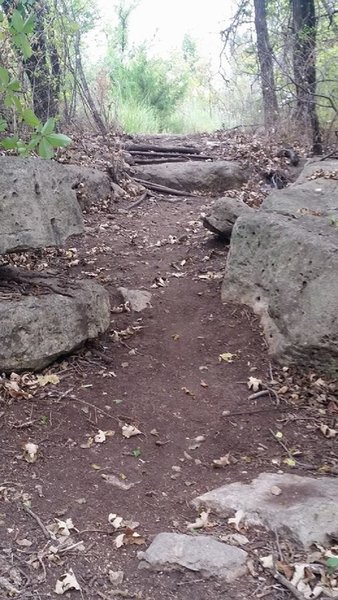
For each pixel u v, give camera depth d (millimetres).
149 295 3428
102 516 1927
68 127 6414
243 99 9172
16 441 2223
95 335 2836
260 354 2930
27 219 2656
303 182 4414
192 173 5844
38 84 6066
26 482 2039
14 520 1867
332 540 1795
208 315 3236
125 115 8523
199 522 1895
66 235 2811
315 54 6625
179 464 2238
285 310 2896
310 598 1604
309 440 2398
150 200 5422
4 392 2439
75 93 6660
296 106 7230
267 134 7238
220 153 6742
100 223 4672
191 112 10336
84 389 2578
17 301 2578
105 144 6230
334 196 3695
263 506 1927
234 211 3971
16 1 3701
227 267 3320
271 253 3086
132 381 2701
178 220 4895
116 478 2115
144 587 1648
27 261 3740
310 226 3191
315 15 7555
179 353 2953
